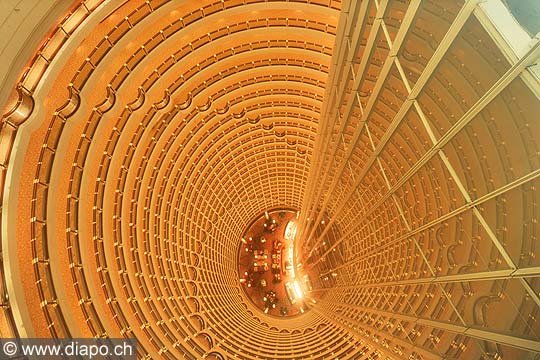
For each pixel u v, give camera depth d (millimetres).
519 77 7395
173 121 30891
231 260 49344
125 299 24797
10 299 15219
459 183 10742
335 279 47469
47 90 16344
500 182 16547
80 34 16969
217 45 28031
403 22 10109
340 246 48125
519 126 14258
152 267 30297
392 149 24844
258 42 29797
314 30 27484
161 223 32969
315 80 33062
